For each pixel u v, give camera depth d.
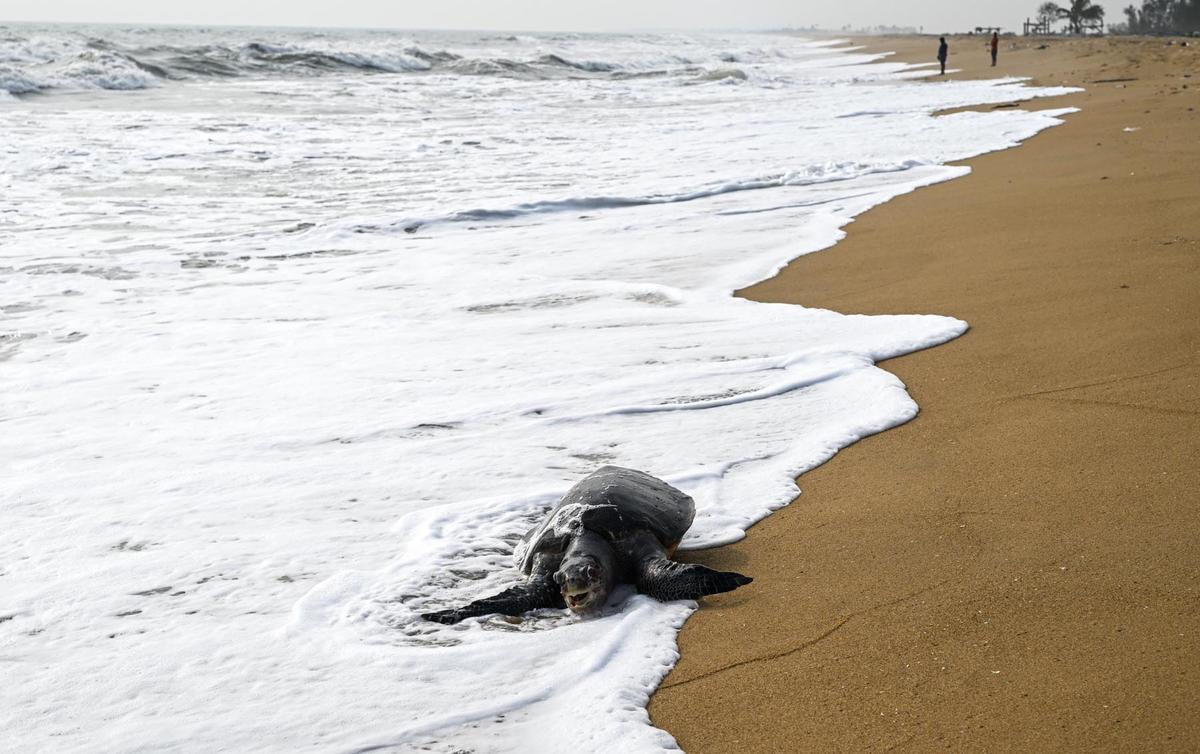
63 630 3.73
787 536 4.39
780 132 20.58
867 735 2.97
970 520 4.34
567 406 6.09
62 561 4.31
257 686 3.33
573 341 7.44
